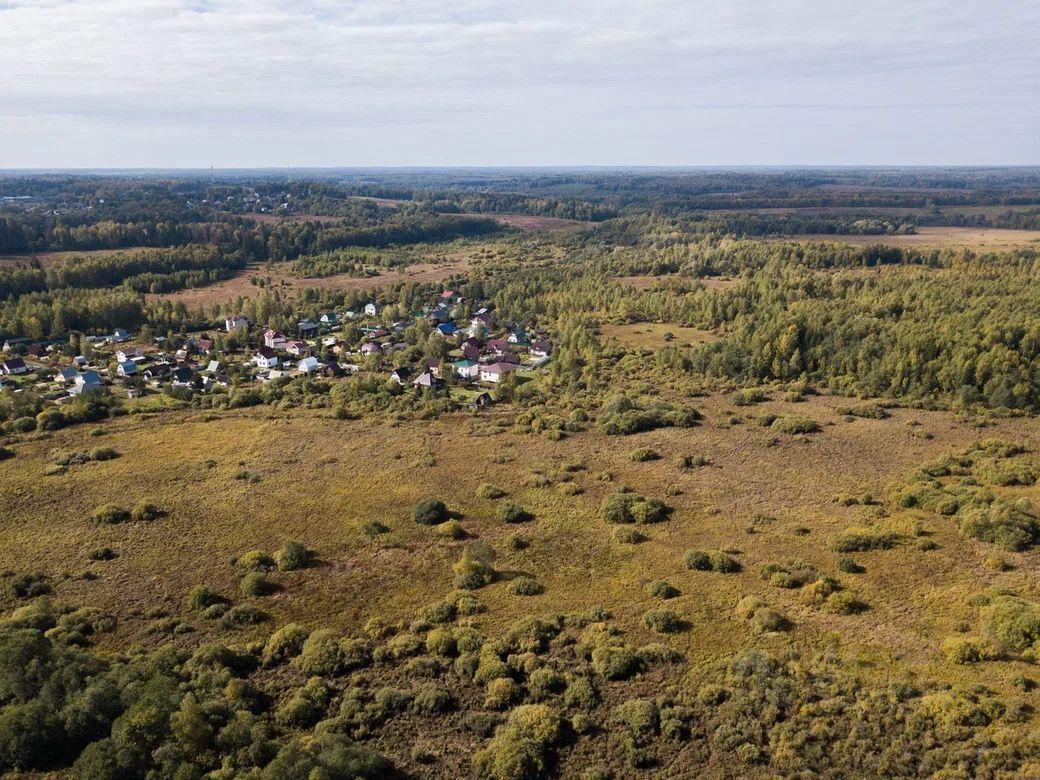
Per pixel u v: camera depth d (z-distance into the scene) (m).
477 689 42.94
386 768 36.47
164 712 36.03
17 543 62.62
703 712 39.75
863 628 47.31
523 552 61.34
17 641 41.88
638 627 48.81
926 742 35.72
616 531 64.00
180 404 107.88
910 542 60.09
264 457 85.31
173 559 60.06
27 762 33.97
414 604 53.09
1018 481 71.75
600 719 39.94
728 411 102.81
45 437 91.62
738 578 55.47
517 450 88.19
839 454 84.50
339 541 63.59
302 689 42.44
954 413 98.50
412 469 81.62
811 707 38.78
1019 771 33.28
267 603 53.09
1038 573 54.16
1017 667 41.91
